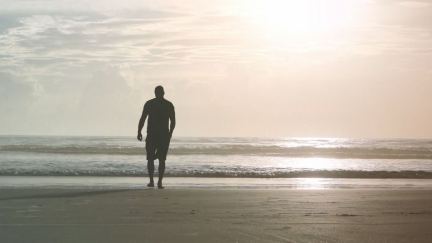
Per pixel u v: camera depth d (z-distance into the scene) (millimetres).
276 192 11578
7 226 6172
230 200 9719
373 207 8727
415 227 6379
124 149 36812
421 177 19422
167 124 13414
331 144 62156
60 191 11281
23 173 18375
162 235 5648
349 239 5508
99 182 15211
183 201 9445
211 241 5328
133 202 9180
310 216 7445
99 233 5723
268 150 40750
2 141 65062
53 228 6047
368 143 69625
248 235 5719
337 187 14570
